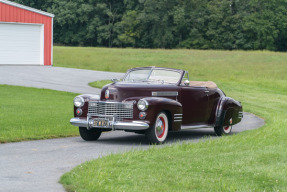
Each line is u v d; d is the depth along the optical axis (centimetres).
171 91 1245
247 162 822
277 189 656
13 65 3969
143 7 10906
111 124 1152
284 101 2622
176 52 7312
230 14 10138
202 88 1340
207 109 1355
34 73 3388
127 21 10600
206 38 10331
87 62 5300
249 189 651
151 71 1309
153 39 10544
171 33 10288
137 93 1180
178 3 10456
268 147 994
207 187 661
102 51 7200
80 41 11006
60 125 1416
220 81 3591
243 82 3675
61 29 11206
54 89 2556
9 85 2569
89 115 1188
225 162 822
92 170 752
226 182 680
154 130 1161
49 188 680
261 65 5528
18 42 3997
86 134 1229
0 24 3897
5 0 3884
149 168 777
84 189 654
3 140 1137
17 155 962
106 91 1184
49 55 4156
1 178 743
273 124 1465
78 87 2731
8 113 1598
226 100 1404
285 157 876
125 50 7619
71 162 893
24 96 2178
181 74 1294
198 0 10194
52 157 946
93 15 11050
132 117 1155
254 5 10069
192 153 921
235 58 6481
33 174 777
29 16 4025
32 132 1266
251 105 2398
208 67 5172
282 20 9831
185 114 1284
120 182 686
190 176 724
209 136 1390
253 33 10069
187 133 1487
